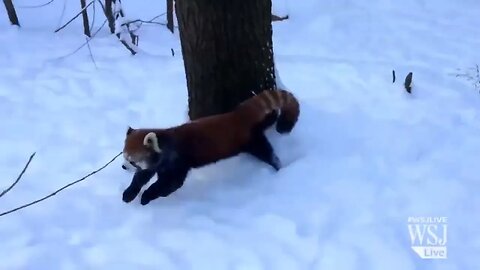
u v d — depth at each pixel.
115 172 2.76
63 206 2.54
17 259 2.26
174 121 3.21
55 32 4.63
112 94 3.56
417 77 3.75
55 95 3.53
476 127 3.12
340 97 3.42
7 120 3.25
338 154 2.79
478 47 4.50
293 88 3.54
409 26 4.89
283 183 2.63
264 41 2.75
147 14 5.16
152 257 2.26
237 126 2.61
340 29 4.83
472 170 2.70
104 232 2.39
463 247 2.29
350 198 2.52
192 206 2.52
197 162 2.56
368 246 2.29
